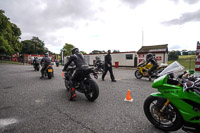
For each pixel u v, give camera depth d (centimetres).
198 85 178
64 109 298
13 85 562
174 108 195
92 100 349
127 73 1040
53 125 227
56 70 1291
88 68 345
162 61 1573
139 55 1741
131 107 308
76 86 383
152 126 223
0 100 362
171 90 193
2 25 2784
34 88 507
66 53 6003
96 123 233
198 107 175
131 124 229
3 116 263
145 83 601
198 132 176
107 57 652
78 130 211
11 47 2984
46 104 331
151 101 224
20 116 263
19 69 1338
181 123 190
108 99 368
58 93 435
